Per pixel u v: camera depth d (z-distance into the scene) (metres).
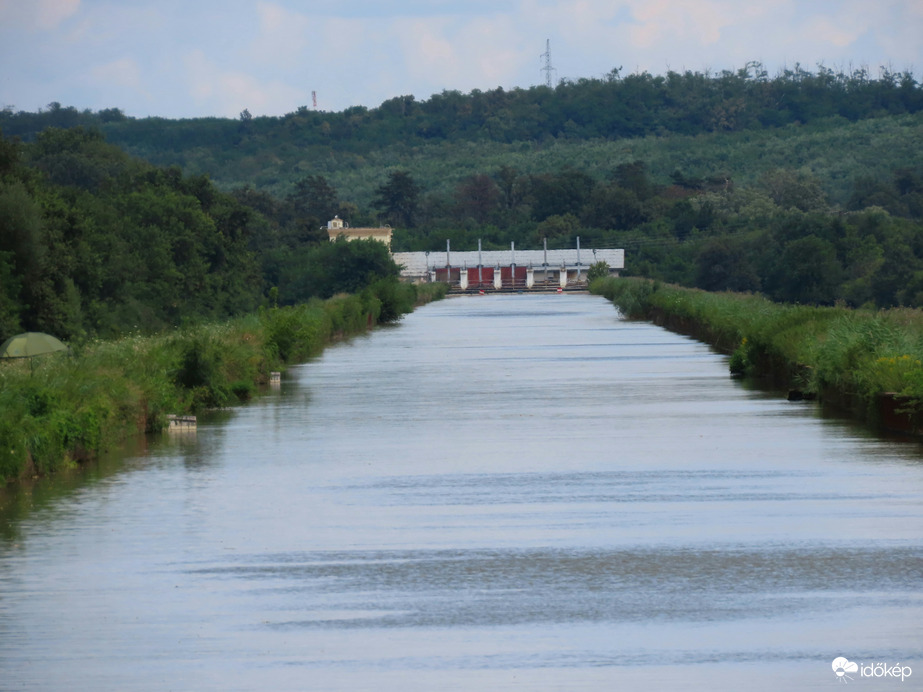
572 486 51.06
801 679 26.88
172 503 48.28
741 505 45.94
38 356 81.44
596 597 33.38
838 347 79.38
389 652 29.06
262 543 40.75
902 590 33.53
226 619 31.92
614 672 27.42
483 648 29.22
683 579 35.06
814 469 54.00
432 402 88.38
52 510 46.91
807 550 38.31
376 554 38.91
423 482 52.81
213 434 70.62
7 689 27.00
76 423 59.38
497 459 59.44
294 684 27.05
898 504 45.53
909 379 65.44
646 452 60.78
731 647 28.97
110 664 28.55
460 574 36.12
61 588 35.16
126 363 75.94
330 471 56.28
